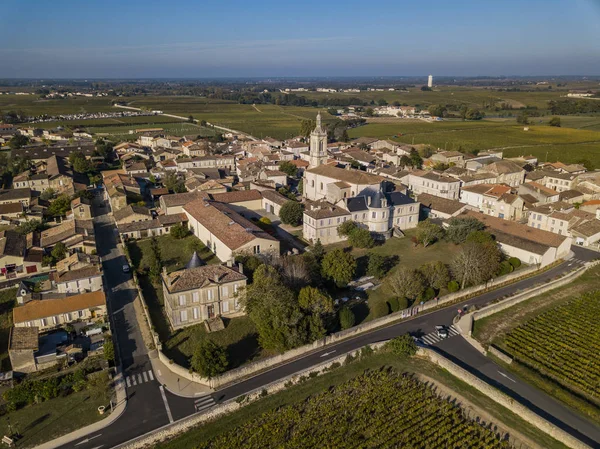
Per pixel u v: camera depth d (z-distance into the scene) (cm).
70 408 6925
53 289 10231
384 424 6706
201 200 14488
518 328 9344
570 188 18738
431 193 18062
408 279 10031
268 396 7256
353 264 10588
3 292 10388
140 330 8950
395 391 7406
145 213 14475
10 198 16588
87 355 8100
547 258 12250
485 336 9112
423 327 9306
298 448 6262
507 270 11575
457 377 7819
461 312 9812
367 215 13838
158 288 10581
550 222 14488
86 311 9138
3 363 7956
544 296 10750
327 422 6731
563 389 7581
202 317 9169
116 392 7275
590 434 6650
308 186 17762
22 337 7888
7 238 12050
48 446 6197
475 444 6444
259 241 11075
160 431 6425
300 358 8188
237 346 8494
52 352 7994
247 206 16138
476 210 16500
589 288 11181
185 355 8212
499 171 18950
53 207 15600
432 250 13088
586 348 8706
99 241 13525
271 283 8650
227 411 6925
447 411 7000
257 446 6316
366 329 9125
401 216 14500
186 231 13838
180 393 7256
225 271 9375
